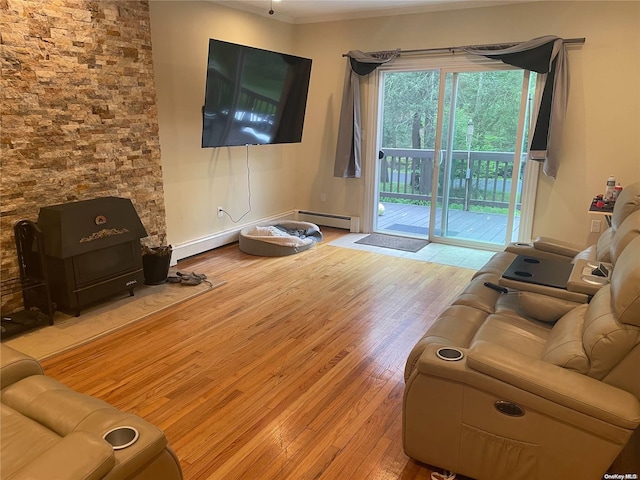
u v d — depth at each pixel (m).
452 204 5.09
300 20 5.38
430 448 1.78
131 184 3.75
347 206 5.66
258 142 4.65
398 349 2.84
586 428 1.45
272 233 4.84
